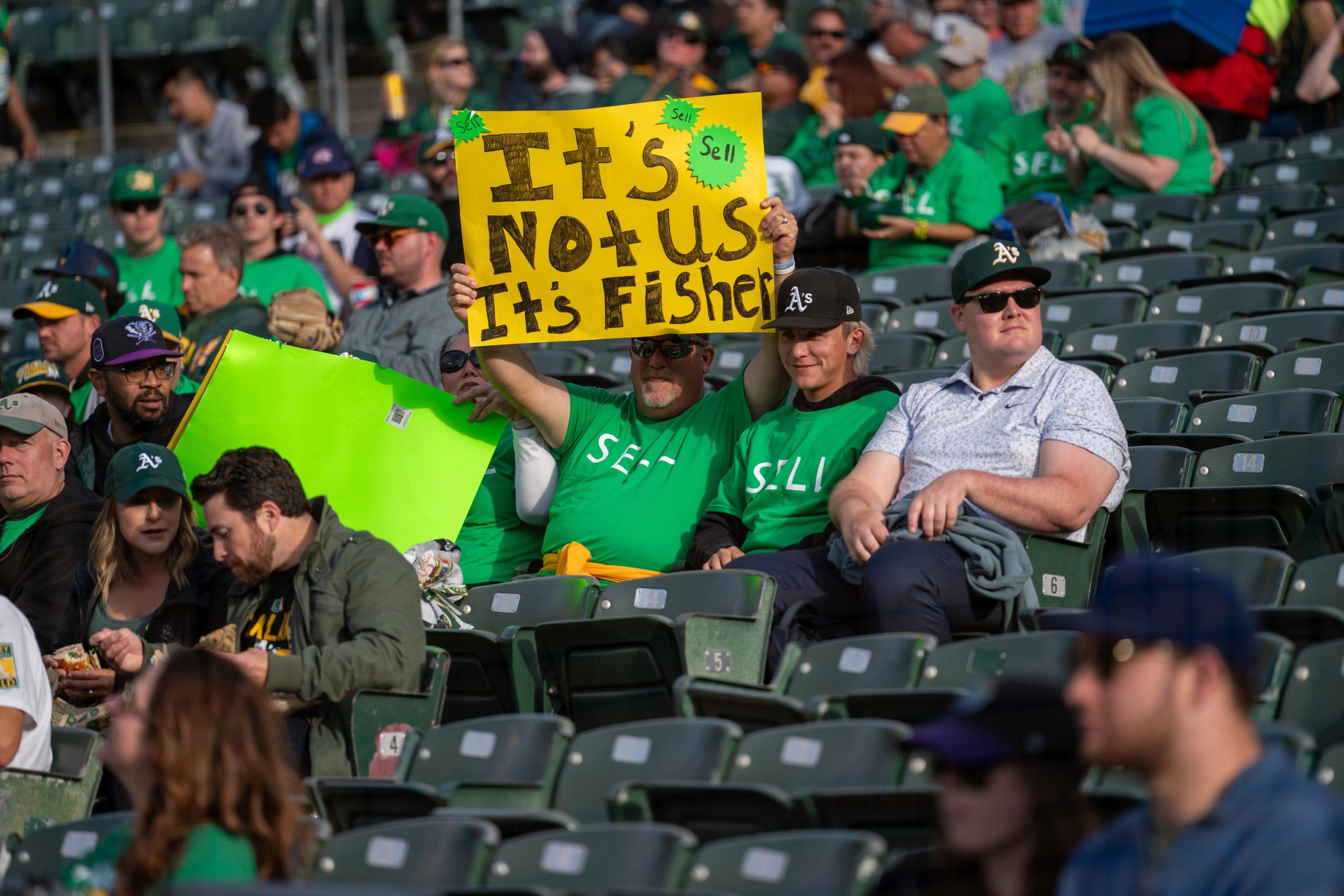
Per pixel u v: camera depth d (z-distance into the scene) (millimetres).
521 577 17438
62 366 24750
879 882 9320
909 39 37031
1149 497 15953
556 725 12312
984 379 16438
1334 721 11211
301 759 13953
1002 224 26312
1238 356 19672
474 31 51531
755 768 11531
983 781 8844
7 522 18484
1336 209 26453
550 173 17766
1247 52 32094
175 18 50781
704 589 14797
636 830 10188
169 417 20266
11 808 13883
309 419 18188
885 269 27219
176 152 46250
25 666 14148
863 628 15430
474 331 17688
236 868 9414
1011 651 12453
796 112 35156
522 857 10391
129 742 9867
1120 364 20562
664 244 17688
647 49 42344
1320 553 14070
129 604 16391
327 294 29734
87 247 27391
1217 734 8039
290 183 38219
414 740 13078
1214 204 28281
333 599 14312
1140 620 8133
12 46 51438
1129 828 8492
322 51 47719
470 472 18234
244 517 14438
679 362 18156
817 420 17188
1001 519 15219
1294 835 7633
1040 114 30578
